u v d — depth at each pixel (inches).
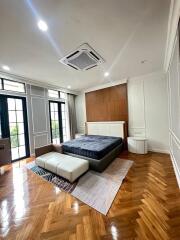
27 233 55.6
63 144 142.0
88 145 134.4
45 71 137.7
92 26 72.6
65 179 99.3
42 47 91.2
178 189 82.4
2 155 124.6
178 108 85.3
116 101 191.0
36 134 172.1
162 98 153.5
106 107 202.5
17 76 148.4
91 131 220.1
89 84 200.2
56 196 80.2
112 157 133.1
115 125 189.6
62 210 68.1
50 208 69.9
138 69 144.6
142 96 167.8
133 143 160.9
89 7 60.1
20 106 159.3
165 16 67.7
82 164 103.0
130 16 66.9
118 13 64.7
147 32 79.8
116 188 85.7
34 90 171.8
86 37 82.4
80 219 61.8
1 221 62.5
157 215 62.2
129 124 181.3
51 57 106.3
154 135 161.9
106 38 84.3
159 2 59.5
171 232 53.1
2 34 75.2
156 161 130.0
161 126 156.2
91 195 79.6
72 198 77.8
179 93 80.0
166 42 91.4
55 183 95.2
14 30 72.4
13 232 56.3
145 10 63.6
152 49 100.7
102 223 58.9
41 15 62.9
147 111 165.2
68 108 226.5
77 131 248.1
